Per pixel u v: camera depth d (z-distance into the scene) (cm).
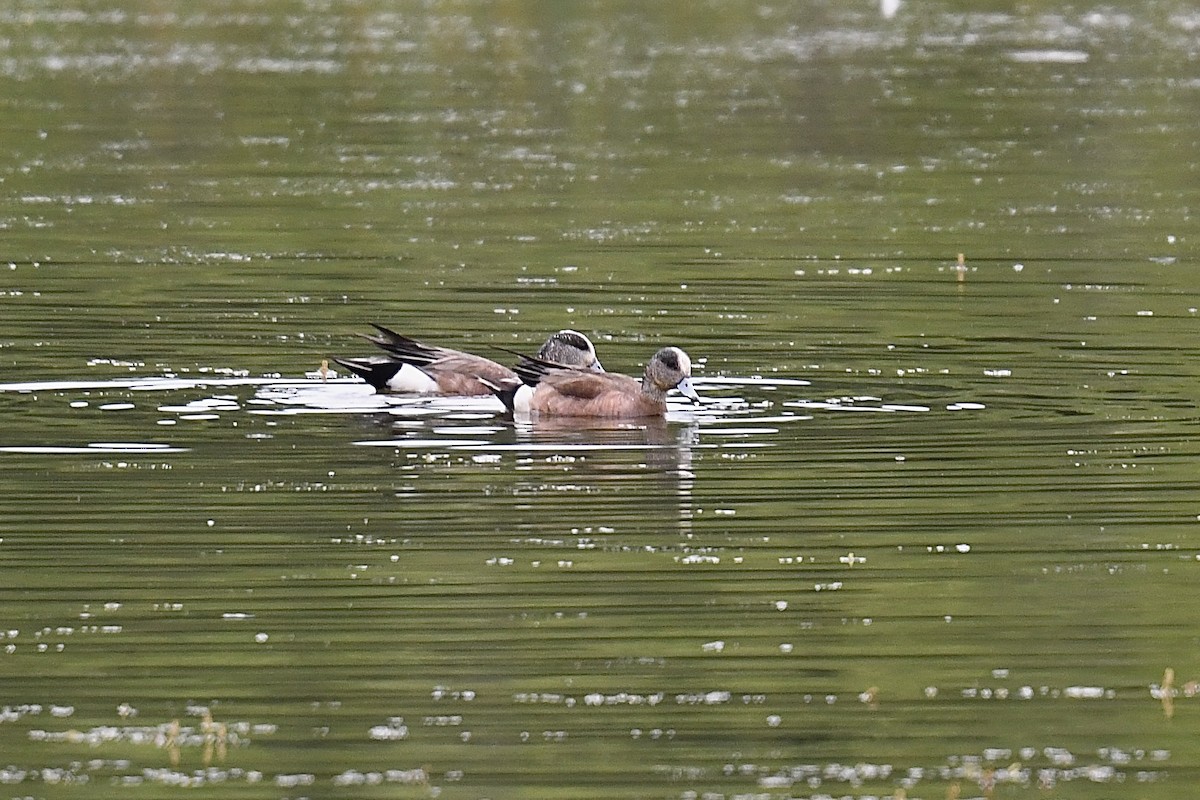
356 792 1070
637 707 1183
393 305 2353
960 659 1255
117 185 3234
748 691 1205
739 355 2103
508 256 2667
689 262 2633
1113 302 2377
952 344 2152
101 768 1098
